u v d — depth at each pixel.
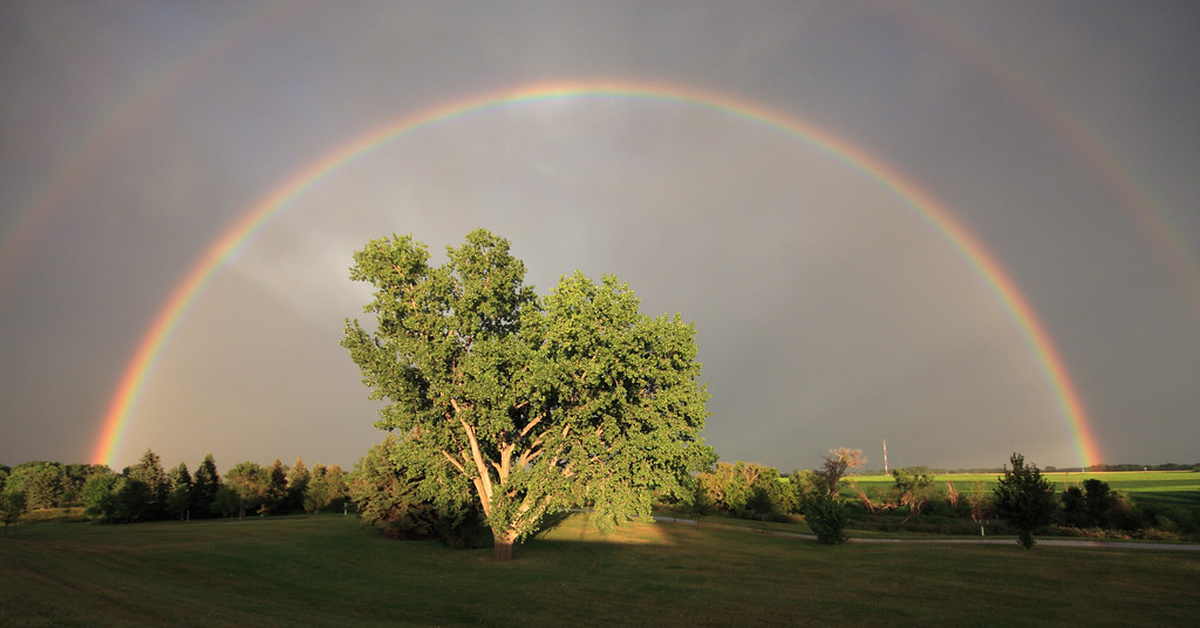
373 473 48.00
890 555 43.53
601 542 51.84
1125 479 149.88
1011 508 47.28
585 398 34.78
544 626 19.75
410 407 36.53
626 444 34.84
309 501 96.75
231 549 33.53
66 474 128.25
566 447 35.97
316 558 33.00
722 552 45.56
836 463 92.69
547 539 52.66
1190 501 86.62
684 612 22.52
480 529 47.06
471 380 35.50
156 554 30.64
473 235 38.25
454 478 38.88
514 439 40.16
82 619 14.44
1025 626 20.55
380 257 36.72
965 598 25.92
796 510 93.25
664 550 46.09
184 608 17.56
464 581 28.75
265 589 24.19
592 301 34.03
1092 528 69.19
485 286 38.19
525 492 38.97
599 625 20.05
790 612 22.62
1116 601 25.22
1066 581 30.62
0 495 49.62
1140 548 47.81
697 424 36.91
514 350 34.69
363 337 37.19
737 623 20.77
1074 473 187.00
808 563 38.84
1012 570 34.66
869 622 21.05
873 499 101.94
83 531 46.94
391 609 21.78
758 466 98.88
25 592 17.16
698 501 71.31
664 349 36.38
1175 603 24.81
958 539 61.09
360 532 48.44
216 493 97.50
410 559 36.12
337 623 17.94
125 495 80.38
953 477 173.12
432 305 36.88
